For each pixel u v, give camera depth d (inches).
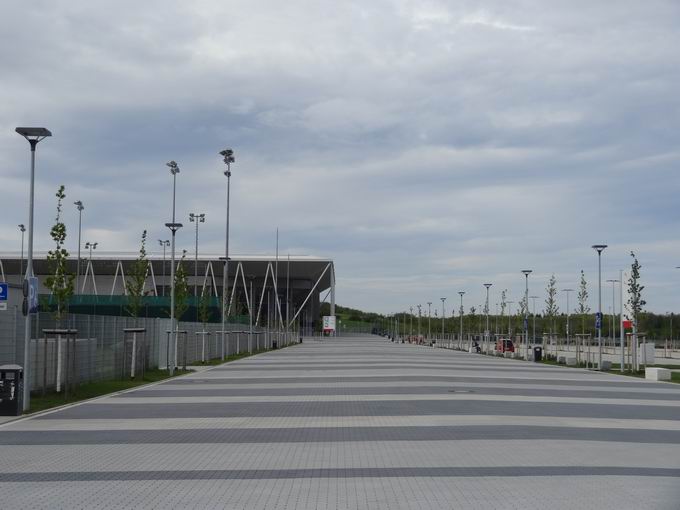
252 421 631.8
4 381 671.8
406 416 663.1
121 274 3361.2
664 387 1057.5
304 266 3863.2
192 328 1699.1
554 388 1007.0
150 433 561.0
